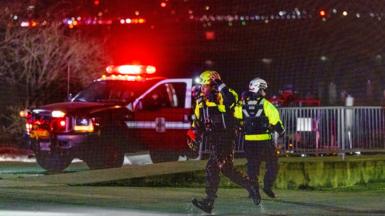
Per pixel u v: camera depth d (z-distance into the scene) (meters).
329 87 86.75
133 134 45.41
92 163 44.62
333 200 31.67
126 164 48.44
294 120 44.09
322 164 39.59
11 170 45.22
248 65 85.69
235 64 84.62
